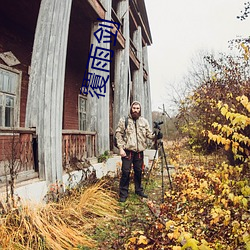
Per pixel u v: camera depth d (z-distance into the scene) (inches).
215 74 248.4
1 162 127.7
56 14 145.7
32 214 97.4
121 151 157.6
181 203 120.7
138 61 398.6
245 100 77.7
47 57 139.9
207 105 248.5
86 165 174.4
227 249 69.6
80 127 380.2
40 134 133.1
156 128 162.9
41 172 131.1
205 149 333.1
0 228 85.2
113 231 110.0
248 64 223.8
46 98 136.3
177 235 68.5
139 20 411.8
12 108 249.6
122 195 157.6
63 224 102.1
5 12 234.8
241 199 78.4
